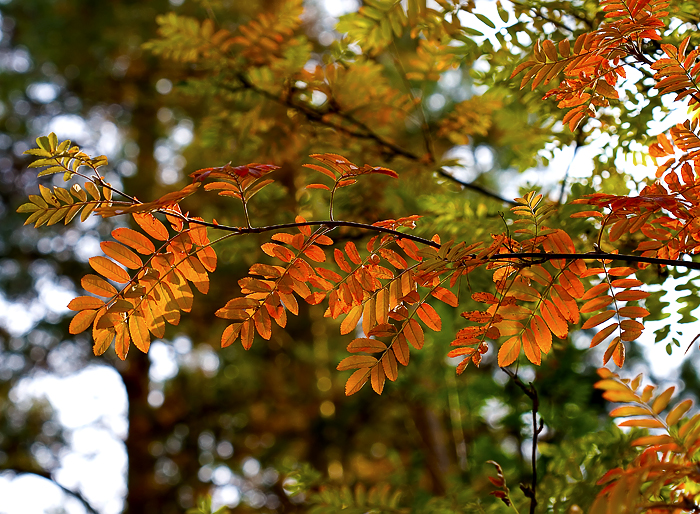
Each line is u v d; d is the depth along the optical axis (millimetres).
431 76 2955
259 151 3250
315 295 1958
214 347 8695
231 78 3021
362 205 2920
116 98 7941
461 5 2363
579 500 2318
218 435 9148
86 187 1930
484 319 1949
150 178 8711
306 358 8352
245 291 1939
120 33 7254
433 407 4680
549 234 1940
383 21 2438
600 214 1951
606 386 1824
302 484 2857
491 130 4984
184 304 1940
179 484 8875
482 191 3057
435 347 3852
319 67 2885
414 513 2697
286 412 9039
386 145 3037
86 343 8734
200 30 2904
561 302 1949
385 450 8547
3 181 8430
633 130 2307
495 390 3662
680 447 1817
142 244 1927
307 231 1957
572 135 2455
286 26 2867
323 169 1937
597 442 2500
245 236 2875
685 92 1967
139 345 1937
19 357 8680
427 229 2469
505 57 2418
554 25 2375
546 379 3148
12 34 8344
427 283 1947
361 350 1951
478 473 3744
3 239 8047
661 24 1928
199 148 5859
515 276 1955
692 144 2000
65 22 7359
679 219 1951
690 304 2143
